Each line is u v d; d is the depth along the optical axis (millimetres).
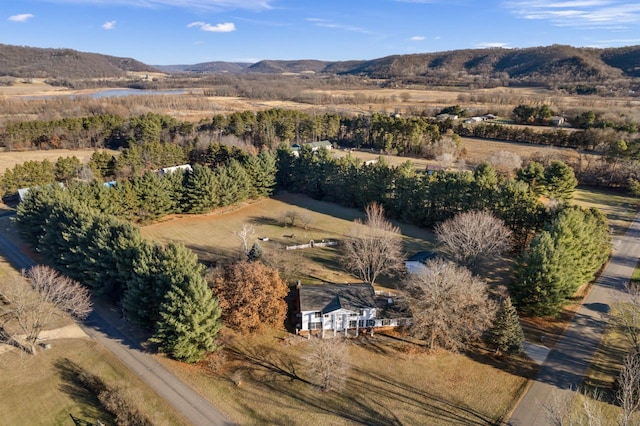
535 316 52656
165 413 37938
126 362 44594
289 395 40531
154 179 82062
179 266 46656
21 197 86250
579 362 44844
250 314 45875
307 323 49656
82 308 51094
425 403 39594
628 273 63062
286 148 108562
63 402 39312
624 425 28297
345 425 37156
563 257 50156
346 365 41969
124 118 151000
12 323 50500
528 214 67188
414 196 82062
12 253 68438
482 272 62750
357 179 92062
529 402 39500
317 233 78938
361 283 54500
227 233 79188
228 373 43375
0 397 39656
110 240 53438
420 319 45188
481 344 48094
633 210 89188
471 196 75188
